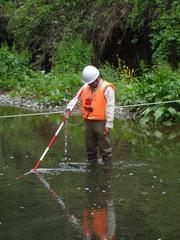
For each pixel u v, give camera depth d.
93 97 8.61
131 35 20.05
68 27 21.09
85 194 7.03
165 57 17.19
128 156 9.04
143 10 18.23
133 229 5.83
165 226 5.90
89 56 19.67
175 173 7.97
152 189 7.22
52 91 16.16
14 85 18.91
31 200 6.81
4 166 8.47
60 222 6.05
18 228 5.89
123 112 13.65
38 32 21.94
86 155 9.13
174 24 17.09
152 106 12.88
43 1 22.03
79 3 21.25
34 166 8.48
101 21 20.14
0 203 6.71
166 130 11.45
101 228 5.86
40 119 13.03
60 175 7.95
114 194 7.02
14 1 24.92
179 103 12.63
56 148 9.71
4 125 12.11
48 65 21.69
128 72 17.73
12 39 24.44
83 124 12.25
